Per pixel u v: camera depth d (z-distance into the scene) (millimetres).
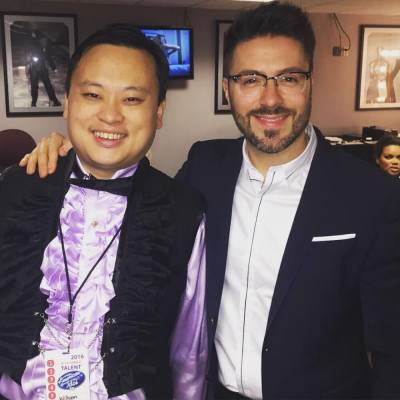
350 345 1338
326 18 5992
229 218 1369
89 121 1054
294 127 1269
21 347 1087
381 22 6207
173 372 1367
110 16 5254
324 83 6172
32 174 1205
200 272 1313
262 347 1278
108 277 1126
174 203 1247
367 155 5566
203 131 5910
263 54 1229
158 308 1177
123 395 1123
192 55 5500
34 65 5098
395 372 1235
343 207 1253
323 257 1240
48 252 1116
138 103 1061
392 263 1239
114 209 1170
